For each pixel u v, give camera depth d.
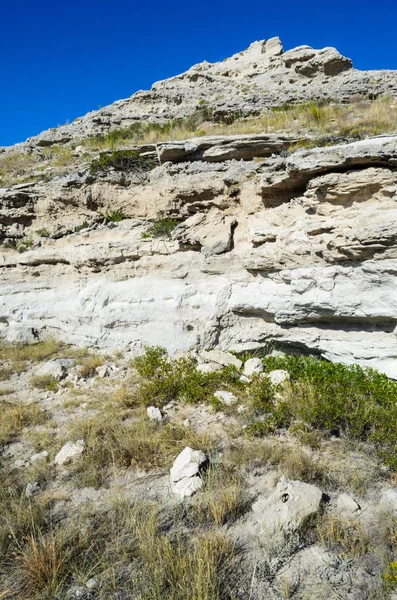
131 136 15.62
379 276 6.55
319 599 3.48
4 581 3.76
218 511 4.38
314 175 7.48
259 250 8.28
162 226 9.88
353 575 3.68
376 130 9.16
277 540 4.00
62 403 7.54
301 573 3.74
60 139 18.08
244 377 7.77
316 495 4.41
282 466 5.22
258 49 23.70
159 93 19.69
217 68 24.02
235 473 5.11
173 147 10.24
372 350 7.09
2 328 11.49
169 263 9.48
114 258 10.02
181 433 6.09
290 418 6.29
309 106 12.79
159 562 3.72
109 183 11.17
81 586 3.68
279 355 8.72
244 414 6.52
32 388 8.35
